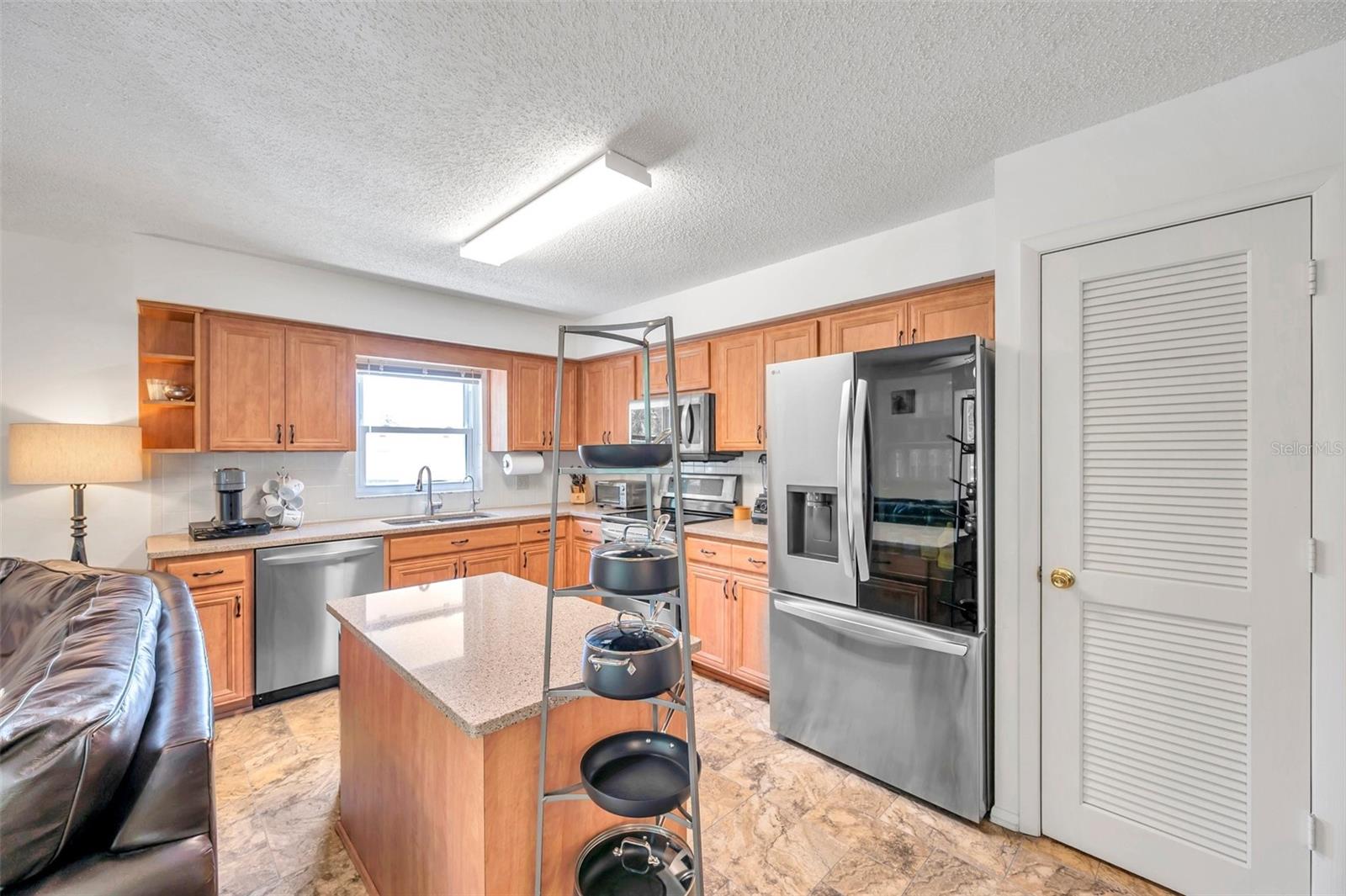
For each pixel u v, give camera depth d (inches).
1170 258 64.5
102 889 30.5
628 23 52.3
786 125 69.9
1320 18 52.0
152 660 45.3
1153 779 65.9
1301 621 57.3
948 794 78.0
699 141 73.4
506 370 165.5
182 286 109.2
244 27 52.2
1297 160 57.2
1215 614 62.1
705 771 89.2
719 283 135.4
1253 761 59.9
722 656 121.6
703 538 126.0
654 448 44.9
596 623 65.2
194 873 33.1
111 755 32.2
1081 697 70.9
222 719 105.2
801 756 94.1
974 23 52.8
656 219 99.0
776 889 65.3
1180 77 60.6
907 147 75.2
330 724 103.6
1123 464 67.9
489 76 59.8
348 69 58.4
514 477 179.8
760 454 145.3
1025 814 74.4
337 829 74.4
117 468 99.9
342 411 131.9
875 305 110.5
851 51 56.7
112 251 107.8
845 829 75.8
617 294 149.2
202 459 122.3
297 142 72.5
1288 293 57.9
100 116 66.5
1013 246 75.7
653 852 49.4
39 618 64.7
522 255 117.7
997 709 76.6
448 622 65.6
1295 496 57.6
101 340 106.8
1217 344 61.8
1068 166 71.5
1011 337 75.6
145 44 54.3
